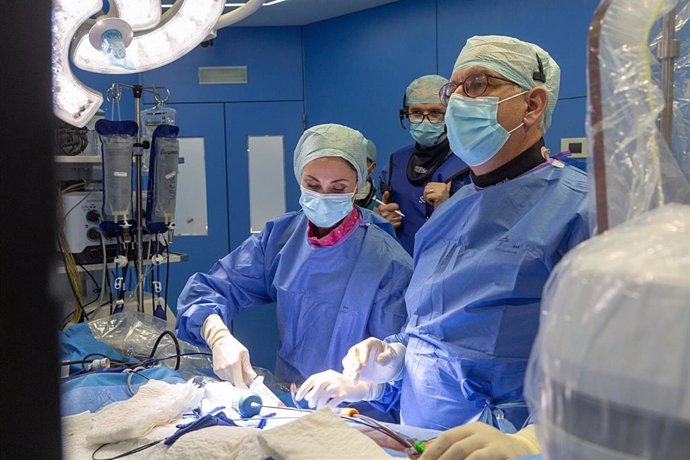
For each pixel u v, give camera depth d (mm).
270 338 3955
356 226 1851
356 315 1771
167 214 2365
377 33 3643
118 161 2234
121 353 1903
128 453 1113
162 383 1400
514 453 838
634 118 674
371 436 1149
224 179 3994
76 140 2312
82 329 1931
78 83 1216
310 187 1803
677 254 488
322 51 3883
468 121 1392
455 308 1325
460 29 3328
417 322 1445
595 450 469
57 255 388
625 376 456
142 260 2404
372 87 3703
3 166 366
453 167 2555
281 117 3992
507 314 1271
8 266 371
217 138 3979
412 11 3490
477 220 1391
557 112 3014
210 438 1039
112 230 2285
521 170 1398
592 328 480
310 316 1829
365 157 1872
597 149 671
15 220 371
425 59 3479
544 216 1305
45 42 376
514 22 3127
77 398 1405
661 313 454
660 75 881
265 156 4012
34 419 386
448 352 1320
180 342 1977
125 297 2572
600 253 524
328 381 1463
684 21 955
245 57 3961
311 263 1841
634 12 698
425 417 1369
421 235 1549
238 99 3973
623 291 473
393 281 1785
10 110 366
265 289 2039
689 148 954
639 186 670
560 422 499
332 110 3885
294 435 979
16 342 378
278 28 3959
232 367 1605
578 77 2941
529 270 1256
